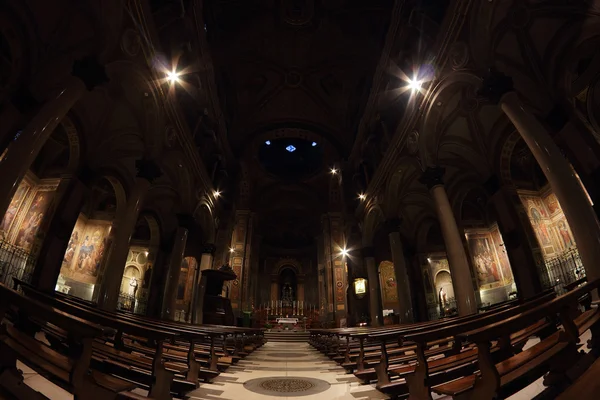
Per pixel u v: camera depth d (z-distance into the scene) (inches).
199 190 660.1
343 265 971.3
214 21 793.6
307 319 1131.3
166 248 745.0
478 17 338.6
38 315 88.5
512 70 348.8
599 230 236.2
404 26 516.1
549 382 118.6
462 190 586.6
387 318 738.2
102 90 396.2
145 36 386.0
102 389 93.9
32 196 562.3
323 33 868.0
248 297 1048.8
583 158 318.7
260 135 1071.0
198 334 173.0
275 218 1393.9
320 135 1066.7
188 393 152.6
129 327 130.8
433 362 145.6
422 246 779.4
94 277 658.8
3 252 492.1
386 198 643.5
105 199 724.7
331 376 204.4
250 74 964.0
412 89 493.7
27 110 318.3
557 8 304.7
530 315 102.3
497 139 453.1
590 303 209.8
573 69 325.4
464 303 370.0
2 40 346.0
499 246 698.8
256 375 207.5
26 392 88.9
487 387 89.8
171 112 488.7
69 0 310.3
